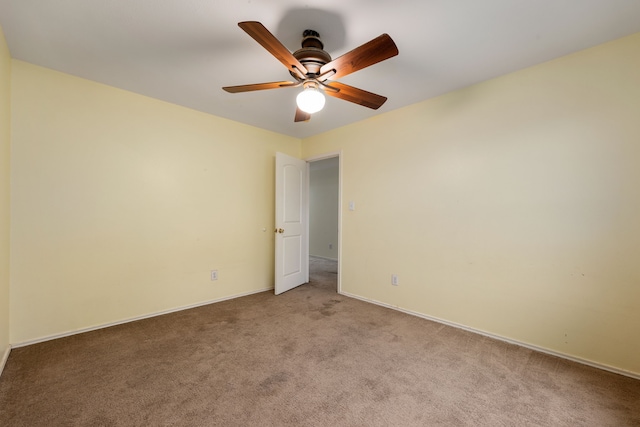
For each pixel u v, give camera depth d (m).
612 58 1.87
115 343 2.24
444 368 1.91
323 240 6.75
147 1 1.53
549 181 2.11
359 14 1.62
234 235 3.48
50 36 1.84
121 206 2.62
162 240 2.88
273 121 3.47
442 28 1.74
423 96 2.73
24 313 2.17
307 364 1.96
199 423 1.40
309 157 4.14
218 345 2.23
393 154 3.09
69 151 2.35
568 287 2.04
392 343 2.28
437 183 2.73
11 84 2.09
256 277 3.73
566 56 2.04
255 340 2.32
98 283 2.50
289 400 1.58
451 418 1.45
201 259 3.18
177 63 2.16
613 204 1.87
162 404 1.54
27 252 2.17
